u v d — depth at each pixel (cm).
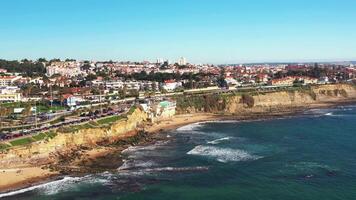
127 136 17075
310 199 9212
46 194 9688
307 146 15025
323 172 11369
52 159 12862
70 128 14862
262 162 12631
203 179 10912
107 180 10806
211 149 14712
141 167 12138
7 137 13150
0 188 10081
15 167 11831
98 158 13300
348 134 17600
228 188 10138
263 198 9369
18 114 19225
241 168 11950
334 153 13762
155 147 15225
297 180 10656
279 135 17600
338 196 9356
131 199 9412
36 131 14100
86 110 19912
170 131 19138
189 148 14962
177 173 11494
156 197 9538
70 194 9706
